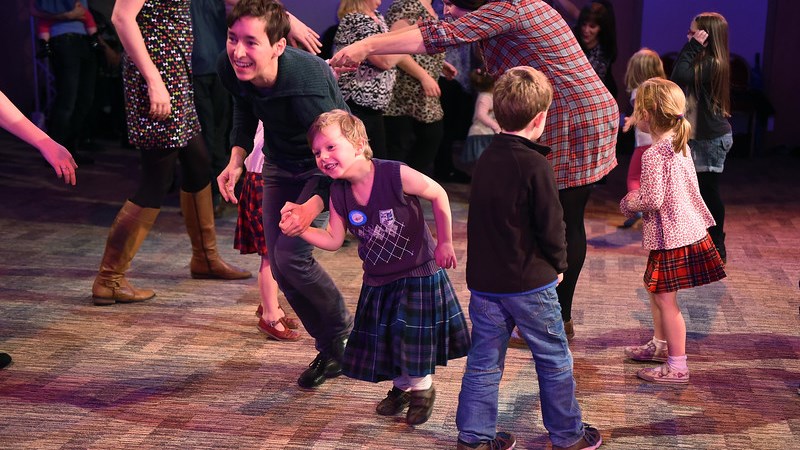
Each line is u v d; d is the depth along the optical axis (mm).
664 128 3385
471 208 2709
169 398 3336
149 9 4012
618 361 3707
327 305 3348
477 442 2785
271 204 3254
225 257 5176
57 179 7125
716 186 5070
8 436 3020
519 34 3418
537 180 2594
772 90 8820
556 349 2740
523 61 3500
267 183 3260
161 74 4078
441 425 3139
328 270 4934
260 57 2867
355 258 5180
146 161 4223
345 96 5012
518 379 3512
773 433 3088
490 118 6594
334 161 2781
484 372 2762
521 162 2615
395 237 2889
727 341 3936
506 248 2652
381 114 5145
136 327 4047
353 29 4898
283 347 3842
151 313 4227
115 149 8453
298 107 2986
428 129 5738
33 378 3490
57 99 7379
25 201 6406
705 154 4977
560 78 3496
